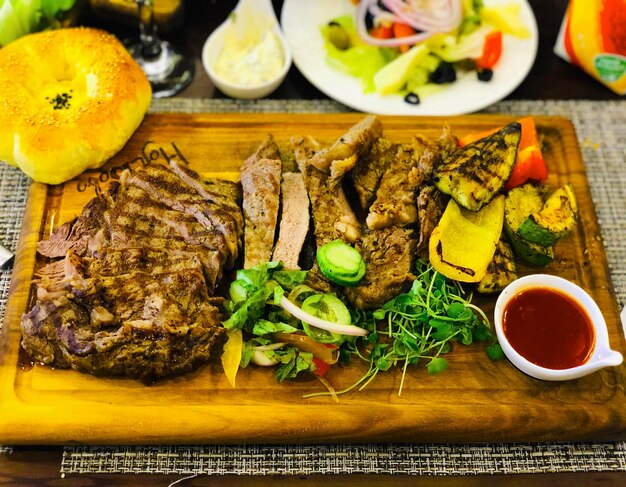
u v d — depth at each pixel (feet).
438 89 2.10
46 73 1.90
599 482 1.53
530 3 2.42
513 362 1.57
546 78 2.25
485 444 1.55
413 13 2.12
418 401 1.52
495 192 1.69
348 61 2.14
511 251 1.74
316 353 1.53
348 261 1.56
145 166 1.72
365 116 2.00
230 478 1.49
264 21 2.17
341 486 1.49
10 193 1.88
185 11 2.32
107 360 1.43
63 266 1.61
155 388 1.50
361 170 1.78
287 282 1.57
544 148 1.99
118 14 2.23
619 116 2.17
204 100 2.11
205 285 1.53
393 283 1.58
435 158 1.74
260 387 1.52
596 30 2.08
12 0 2.01
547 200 1.80
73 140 1.73
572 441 1.55
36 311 1.48
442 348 1.59
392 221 1.67
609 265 1.87
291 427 1.47
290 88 2.16
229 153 1.90
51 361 1.49
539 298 1.64
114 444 1.46
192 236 1.60
